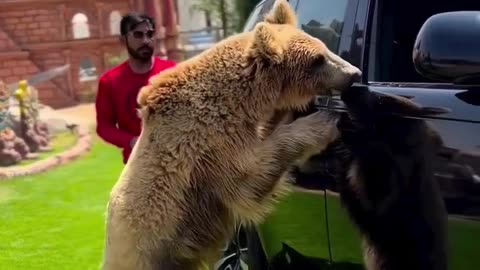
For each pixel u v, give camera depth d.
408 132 2.19
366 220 2.37
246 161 2.65
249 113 2.66
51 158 10.08
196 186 2.65
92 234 5.84
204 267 2.82
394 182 2.24
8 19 17.94
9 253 5.30
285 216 2.91
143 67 3.67
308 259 2.79
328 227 2.60
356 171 2.41
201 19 21.36
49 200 7.44
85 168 9.56
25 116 10.88
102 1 18.30
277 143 2.65
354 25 2.68
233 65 2.68
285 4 2.88
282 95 2.69
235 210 2.71
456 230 2.02
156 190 2.67
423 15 2.65
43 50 18.09
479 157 1.95
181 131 2.65
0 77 17.89
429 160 2.11
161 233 2.67
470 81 1.99
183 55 19.27
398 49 2.60
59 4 18.05
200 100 2.66
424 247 2.14
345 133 2.48
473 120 1.99
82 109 16.25
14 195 7.81
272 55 2.64
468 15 2.02
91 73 19.00
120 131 3.70
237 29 15.69
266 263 3.24
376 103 2.35
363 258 2.41
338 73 2.58
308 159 2.66
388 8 2.63
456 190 2.01
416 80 2.52
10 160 9.91
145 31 3.61
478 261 1.95
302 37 2.71
